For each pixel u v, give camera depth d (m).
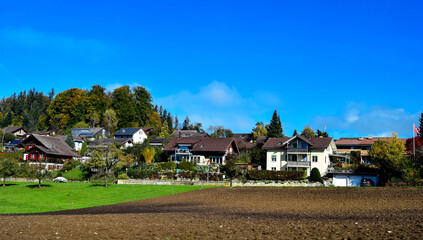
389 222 23.58
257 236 20.16
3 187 57.00
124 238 20.09
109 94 143.25
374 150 64.69
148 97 143.00
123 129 120.06
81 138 112.38
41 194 50.19
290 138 70.06
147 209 35.97
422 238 18.48
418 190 44.88
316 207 34.75
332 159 77.38
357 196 41.69
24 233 21.50
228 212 31.80
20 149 101.06
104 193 51.78
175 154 80.25
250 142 113.19
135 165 70.31
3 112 194.50
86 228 23.03
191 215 29.59
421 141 78.44
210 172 63.41
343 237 19.39
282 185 58.34
